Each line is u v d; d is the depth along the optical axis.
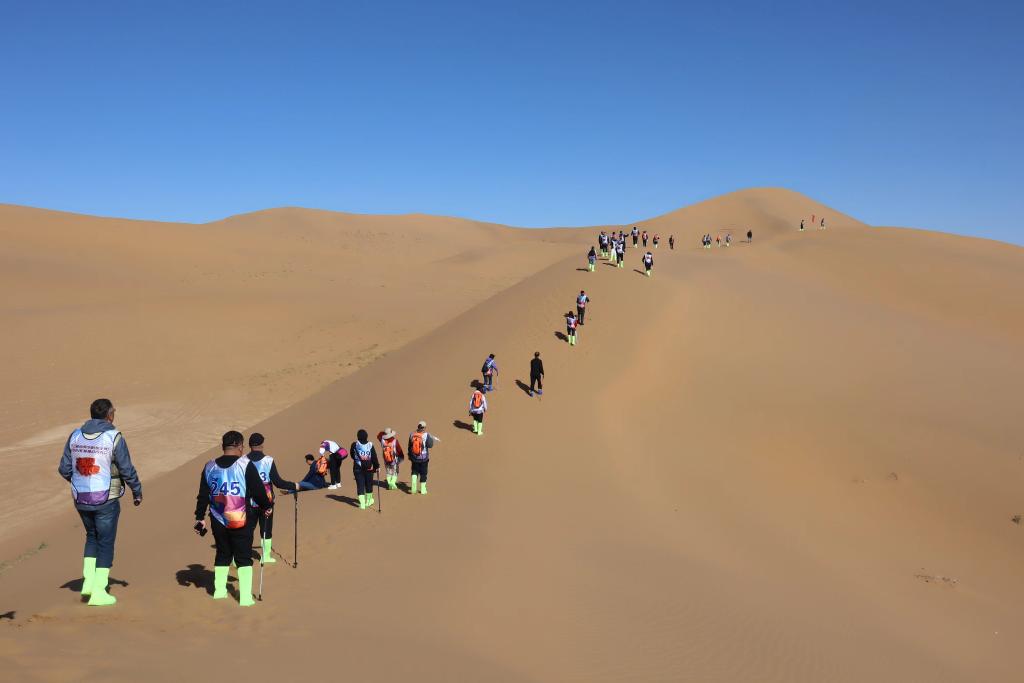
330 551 11.13
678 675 7.80
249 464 7.70
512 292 36.38
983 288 41.84
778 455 19.94
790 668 8.66
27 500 21.28
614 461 18.58
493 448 19.17
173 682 4.84
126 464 7.19
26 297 48.75
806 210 123.50
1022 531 16.56
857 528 16.52
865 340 30.28
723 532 15.04
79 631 5.97
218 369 39.03
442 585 9.63
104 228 76.44
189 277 61.97
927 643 10.98
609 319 28.98
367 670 5.91
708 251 53.09
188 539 12.77
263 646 6.18
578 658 7.74
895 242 53.09
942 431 21.66
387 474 16.53
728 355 27.06
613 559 12.26
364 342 46.25
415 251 127.62
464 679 6.13
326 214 147.12
